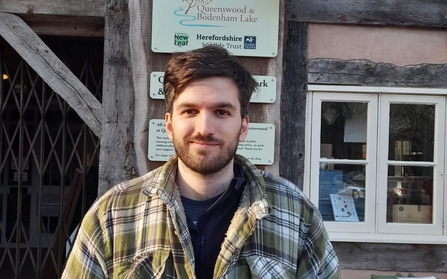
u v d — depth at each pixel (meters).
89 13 3.21
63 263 3.61
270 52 3.07
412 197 3.49
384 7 3.41
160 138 3.03
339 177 3.45
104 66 3.08
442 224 3.44
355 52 3.42
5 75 3.87
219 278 1.33
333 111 3.46
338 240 3.35
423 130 3.50
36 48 3.15
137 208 1.47
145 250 1.39
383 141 3.43
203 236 1.42
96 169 3.90
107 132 3.06
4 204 5.00
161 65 3.05
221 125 1.41
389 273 3.39
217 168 1.41
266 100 3.07
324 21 3.38
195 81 1.40
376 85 3.42
